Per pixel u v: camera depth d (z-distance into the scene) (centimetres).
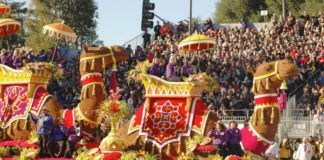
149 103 3131
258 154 3094
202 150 2952
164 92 3119
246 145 3100
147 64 3167
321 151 4194
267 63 3122
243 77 5488
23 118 3431
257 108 3117
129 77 3186
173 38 6550
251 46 6375
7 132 3459
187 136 3041
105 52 3356
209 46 3366
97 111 3331
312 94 5075
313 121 4594
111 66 3666
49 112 3344
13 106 3475
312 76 5597
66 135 3184
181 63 5006
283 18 7356
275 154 3225
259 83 3116
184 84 3086
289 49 6256
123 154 2981
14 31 3884
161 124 3091
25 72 3459
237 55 6009
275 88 3116
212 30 6925
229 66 5591
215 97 4984
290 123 4647
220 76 5438
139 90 4894
